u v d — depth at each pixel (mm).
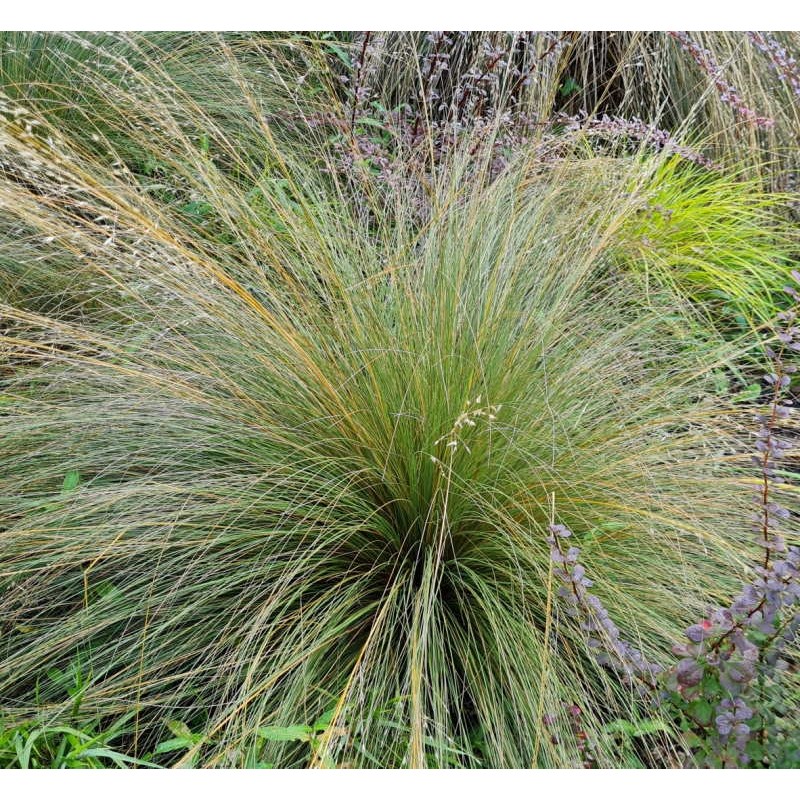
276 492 2586
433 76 4219
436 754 2068
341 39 4789
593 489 2539
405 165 3391
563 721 2113
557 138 3752
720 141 4750
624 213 3223
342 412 2609
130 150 3934
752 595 1823
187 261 2723
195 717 2352
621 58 4906
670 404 2883
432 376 2617
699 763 1916
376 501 2672
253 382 2793
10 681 2293
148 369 2779
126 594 2463
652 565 2504
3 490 2617
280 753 2127
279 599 2318
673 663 2260
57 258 3260
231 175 3740
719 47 4832
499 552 2551
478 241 3072
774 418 2080
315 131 4012
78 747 2051
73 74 4027
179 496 2557
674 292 3799
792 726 1937
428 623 2377
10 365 2912
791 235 4441
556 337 2875
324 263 2832
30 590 2482
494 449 2572
